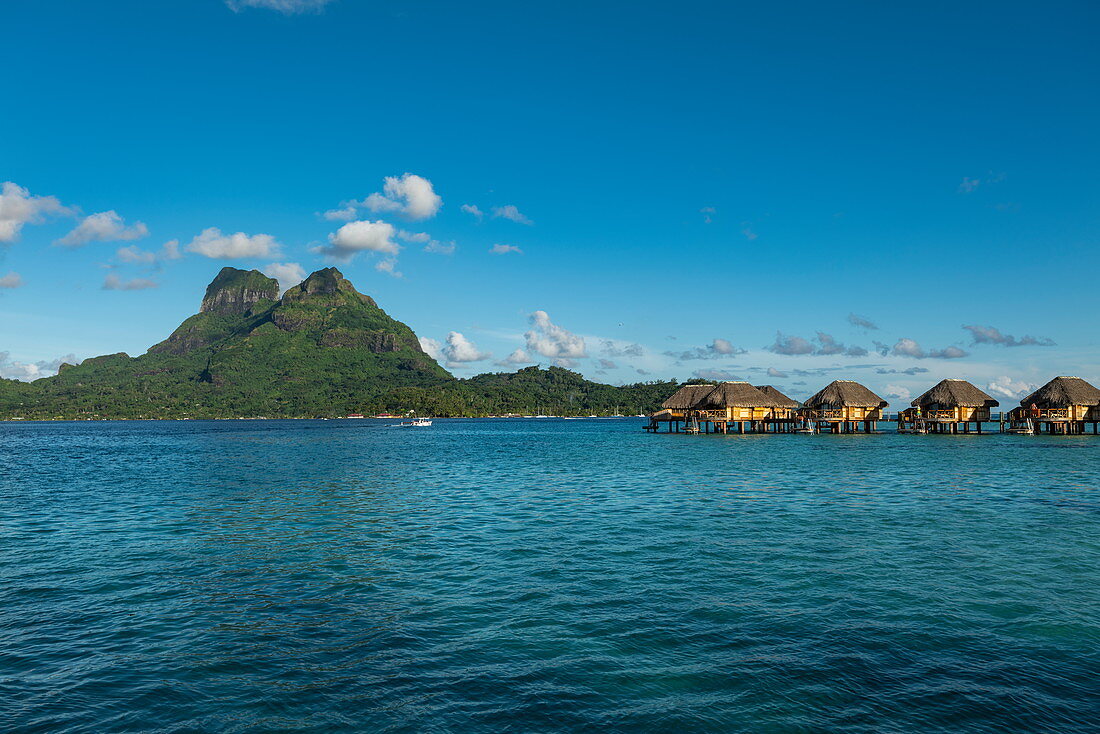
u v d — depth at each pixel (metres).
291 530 22.33
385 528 22.66
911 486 33.59
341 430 139.25
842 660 10.94
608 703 9.51
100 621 13.09
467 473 42.34
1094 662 10.77
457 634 12.27
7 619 13.22
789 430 97.44
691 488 33.41
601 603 14.09
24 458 60.50
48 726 8.95
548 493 31.89
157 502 29.33
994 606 13.62
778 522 23.34
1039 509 25.88
